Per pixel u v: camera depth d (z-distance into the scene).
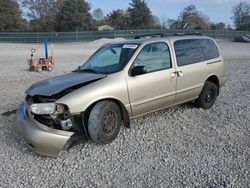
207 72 7.13
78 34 66.12
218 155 4.87
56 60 21.73
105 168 4.50
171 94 6.26
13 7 81.88
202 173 4.30
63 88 4.98
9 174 4.37
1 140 5.57
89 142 5.38
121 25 98.25
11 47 42.41
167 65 6.22
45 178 4.25
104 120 5.11
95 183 4.10
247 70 15.38
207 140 5.50
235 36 70.56
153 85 5.83
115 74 5.40
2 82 12.00
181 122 6.43
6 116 6.99
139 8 94.00
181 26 104.50
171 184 4.04
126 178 4.21
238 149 5.10
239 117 6.84
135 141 5.44
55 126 4.83
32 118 4.92
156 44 6.12
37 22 91.56
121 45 6.20
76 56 25.53
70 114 4.79
